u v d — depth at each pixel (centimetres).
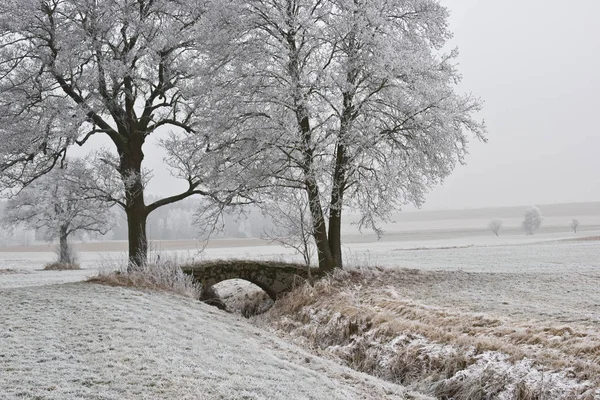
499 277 2084
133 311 1141
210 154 2073
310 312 1653
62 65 1922
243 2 1941
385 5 2003
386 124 2023
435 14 2069
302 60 1959
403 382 1062
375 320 1339
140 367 710
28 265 4759
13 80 2016
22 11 1855
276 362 865
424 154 2070
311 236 2033
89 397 579
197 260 2038
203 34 2027
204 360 796
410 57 1889
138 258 1891
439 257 3769
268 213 2075
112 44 2089
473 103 2083
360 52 1927
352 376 898
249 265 2003
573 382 851
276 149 1989
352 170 1952
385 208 2078
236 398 616
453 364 1014
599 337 980
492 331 1129
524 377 892
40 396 571
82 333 902
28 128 1920
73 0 1942
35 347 793
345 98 2002
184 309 1286
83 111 1883
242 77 2003
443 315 1330
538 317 1265
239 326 1218
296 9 1953
